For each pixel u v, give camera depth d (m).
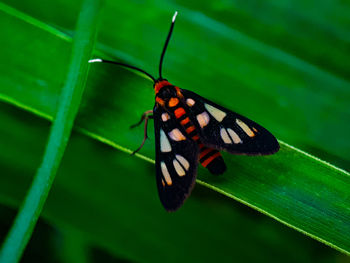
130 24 0.19
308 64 0.19
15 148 0.19
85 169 0.19
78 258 0.20
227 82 0.19
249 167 0.18
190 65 0.19
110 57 0.18
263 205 0.18
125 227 0.19
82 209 0.19
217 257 0.19
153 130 0.18
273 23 0.19
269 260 0.19
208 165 0.18
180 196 0.18
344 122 0.19
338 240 0.18
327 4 0.19
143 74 0.18
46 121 0.19
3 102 0.19
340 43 0.19
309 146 0.19
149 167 0.19
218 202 0.20
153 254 0.19
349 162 0.19
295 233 0.20
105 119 0.18
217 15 0.19
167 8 0.19
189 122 0.18
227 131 0.18
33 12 0.19
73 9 0.19
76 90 0.17
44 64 0.18
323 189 0.18
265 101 0.19
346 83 0.19
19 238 0.17
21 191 0.19
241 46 0.19
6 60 0.18
